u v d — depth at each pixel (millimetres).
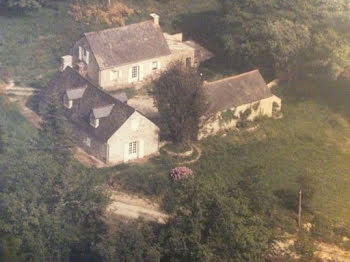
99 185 92188
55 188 87938
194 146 107562
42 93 112750
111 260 83062
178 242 83312
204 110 105750
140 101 116062
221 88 110750
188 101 104812
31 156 91625
